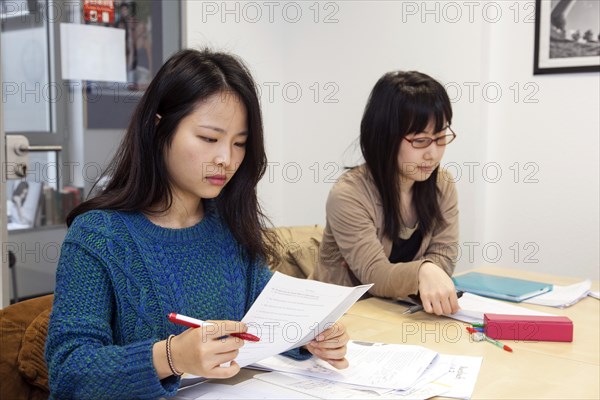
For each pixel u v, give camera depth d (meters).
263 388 1.03
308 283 1.14
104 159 2.63
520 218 2.77
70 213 1.15
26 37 2.34
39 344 1.18
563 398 1.02
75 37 2.51
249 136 1.17
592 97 2.53
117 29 2.66
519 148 2.74
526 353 1.26
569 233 2.64
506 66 2.74
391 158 1.77
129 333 1.05
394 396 1.00
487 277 1.91
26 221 2.37
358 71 3.10
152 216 1.16
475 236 2.81
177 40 2.92
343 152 3.20
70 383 0.93
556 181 2.66
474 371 1.13
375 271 1.68
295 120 3.38
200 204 1.25
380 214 1.84
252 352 1.03
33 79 2.37
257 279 1.28
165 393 0.95
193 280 1.13
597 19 2.47
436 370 1.12
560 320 1.36
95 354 0.94
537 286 1.78
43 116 2.41
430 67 2.86
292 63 3.36
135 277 1.07
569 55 2.56
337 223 1.82
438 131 1.73
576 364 1.19
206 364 0.91
